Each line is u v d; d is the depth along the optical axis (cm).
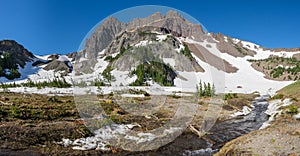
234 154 1054
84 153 1149
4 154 1095
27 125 1473
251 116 2308
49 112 1838
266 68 13350
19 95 2891
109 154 1116
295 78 10788
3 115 1678
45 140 1295
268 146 1048
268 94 4956
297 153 941
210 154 1222
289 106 2191
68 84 4194
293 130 1219
